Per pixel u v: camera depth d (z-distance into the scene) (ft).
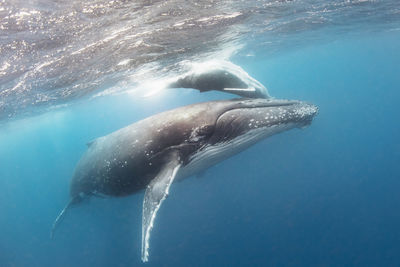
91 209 49.80
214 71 24.32
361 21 73.00
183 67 57.47
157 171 22.67
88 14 25.03
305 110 24.94
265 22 48.73
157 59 48.06
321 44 112.06
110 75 52.08
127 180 25.26
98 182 29.19
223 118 21.12
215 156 23.62
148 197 19.13
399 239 80.12
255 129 22.17
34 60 33.71
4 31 24.43
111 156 25.39
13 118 76.33
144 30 33.30
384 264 71.36
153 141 21.97
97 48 35.04
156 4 26.73
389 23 85.87
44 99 60.54
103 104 112.98
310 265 72.33
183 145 21.35
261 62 123.03
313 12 50.85
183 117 21.52
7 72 35.78
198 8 31.73
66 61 37.06
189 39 42.93
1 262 95.71
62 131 191.52
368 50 175.42
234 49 64.85
